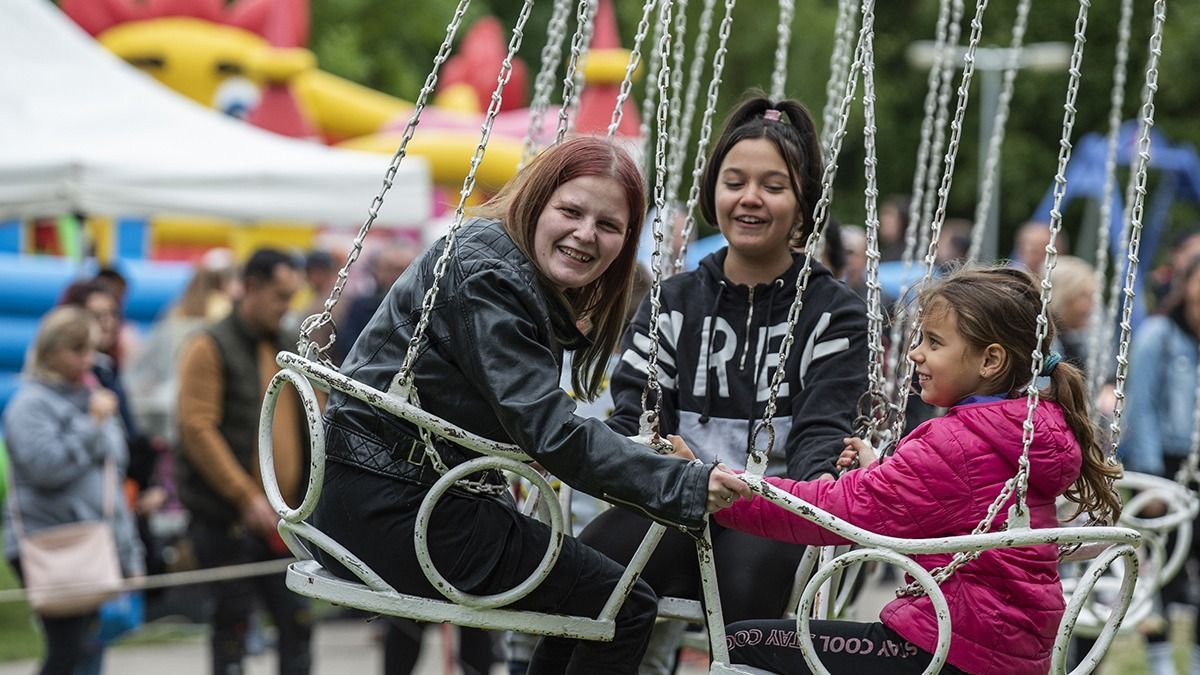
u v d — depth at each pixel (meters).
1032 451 5.06
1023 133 43.88
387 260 16.50
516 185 5.34
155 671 13.02
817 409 5.81
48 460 10.28
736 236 6.04
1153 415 11.01
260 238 26.08
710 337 6.14
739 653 5.43
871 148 5.66
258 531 10.77
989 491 5.05
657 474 4.98
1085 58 42.47
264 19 31.73
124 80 18.88
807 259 5.34
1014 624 5.05
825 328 5.99
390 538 5.16
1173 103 42.53
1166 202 31.31
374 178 18.61
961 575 5.07
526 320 5.10
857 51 5.59
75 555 10.37
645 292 8.12
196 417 10.77
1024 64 37.44
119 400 12.53
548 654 5.95
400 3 50.56
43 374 10.57
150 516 12.52
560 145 5.31
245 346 10.96
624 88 5.47
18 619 15.18
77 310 10.80
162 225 28.94
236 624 10.90
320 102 32.41
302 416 11.11
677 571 6.02
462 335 5.03
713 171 6.23
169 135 18.22
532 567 5.26
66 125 17.59
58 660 10.40
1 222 16.19
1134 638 14.26
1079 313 11.72
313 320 5.21
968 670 5.04
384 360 5.19
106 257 25.06
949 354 5.21
